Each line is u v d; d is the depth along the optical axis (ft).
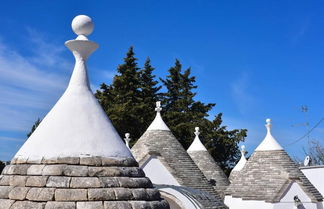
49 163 18.75
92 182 18.37
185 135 143.02
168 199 59.98
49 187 18.02
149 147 63.05
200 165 85.71
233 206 66.85
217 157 154.71
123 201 18.45
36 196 17.83
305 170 91.04
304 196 65.36
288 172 65.10
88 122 20.07
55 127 19.66
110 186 18.63
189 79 163.12
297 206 63.46
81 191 17.97
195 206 55.93
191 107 157.89
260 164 68.59
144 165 61.87
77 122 19.88
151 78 151.12
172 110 155.53
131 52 143.43
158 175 62.03
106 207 17.83
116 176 19.22
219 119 152.56
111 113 124.67
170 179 62.03
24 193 18.13
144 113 133.39
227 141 149.48
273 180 65.16
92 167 18.92
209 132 148.77
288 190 64.28
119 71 141.38
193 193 56.49
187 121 147.95
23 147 20.21
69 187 18.04
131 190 19.17
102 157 19.42
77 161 18.89
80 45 21.30
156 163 62.59
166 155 63.41
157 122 68.90
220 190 80.43
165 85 163.84
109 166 19.38
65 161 18.78
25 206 17.63
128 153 20.80
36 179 18.39
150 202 19.54
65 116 19.95
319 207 65.98
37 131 20.22
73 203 17.60
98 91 139.74
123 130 127.95
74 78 21.20
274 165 67.15
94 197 17.93
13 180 18.95
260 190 64.85
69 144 19.21
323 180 87.35
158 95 155.12
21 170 19.10
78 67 21.40
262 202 63.57
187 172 63.16
